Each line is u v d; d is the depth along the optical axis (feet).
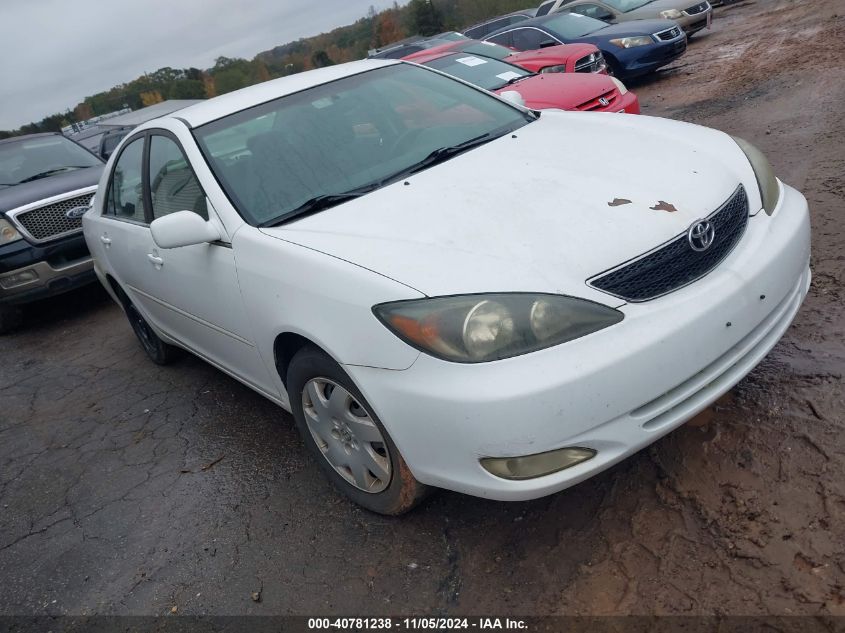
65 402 16.67
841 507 7.83
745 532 7.89
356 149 11.11
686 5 47.06
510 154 10.36
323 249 8.83
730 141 10.41
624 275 7.70
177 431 13.78
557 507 9.03
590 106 22.07
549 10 54.85
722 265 8.35
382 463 9.06
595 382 7.18
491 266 7.70
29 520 12.05
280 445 12.32
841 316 11.34
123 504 11.78
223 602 9.02
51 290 22.47
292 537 9.89
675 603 7.32
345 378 8.64
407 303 7.63
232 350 11.55
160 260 12.44
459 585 8.32
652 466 9.21
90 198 23.00
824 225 14.46
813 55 31.99
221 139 11.34
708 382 7.97
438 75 13.50
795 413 9.38
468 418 7.25
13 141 27.12
